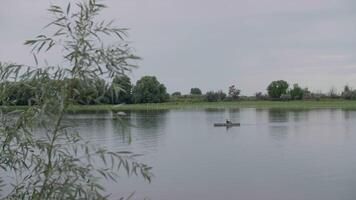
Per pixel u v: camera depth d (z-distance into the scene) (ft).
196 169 118.11
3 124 18.85
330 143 179.73
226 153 151.64
